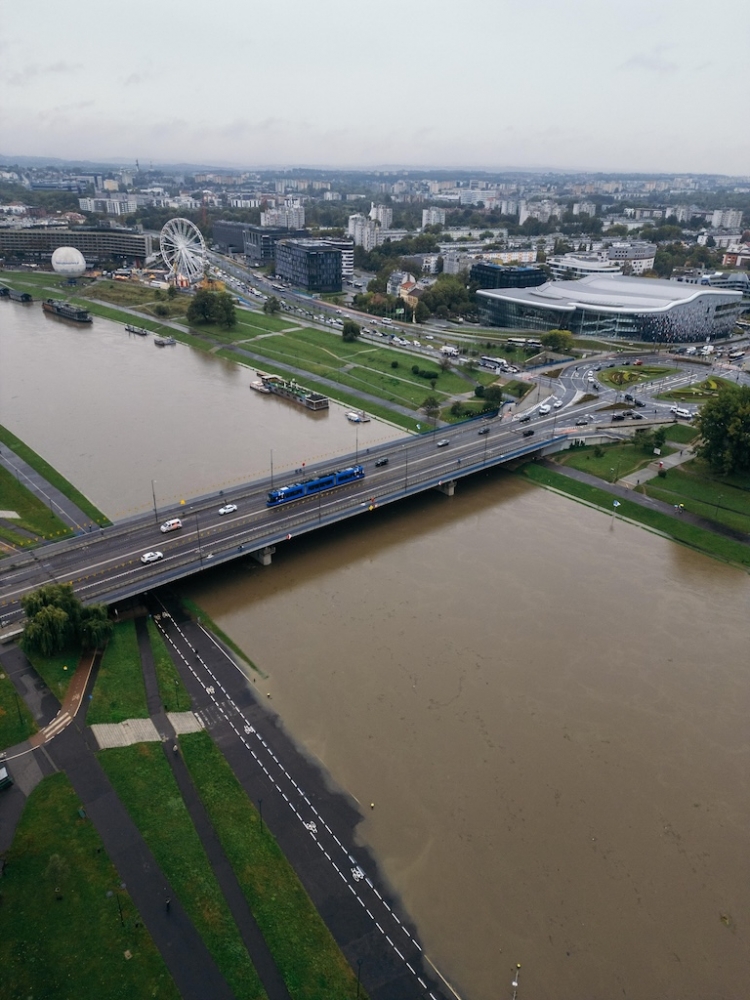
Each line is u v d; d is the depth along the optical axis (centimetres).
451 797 11400
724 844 10825
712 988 8900
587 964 9094
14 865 9594
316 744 12288
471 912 9644
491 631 15500
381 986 8681
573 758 12288
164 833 10250
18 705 12294
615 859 10512
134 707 12619
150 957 8656
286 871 9981
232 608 15962
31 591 15312
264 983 8525
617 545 19338
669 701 13688
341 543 19062
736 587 17512
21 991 8181
